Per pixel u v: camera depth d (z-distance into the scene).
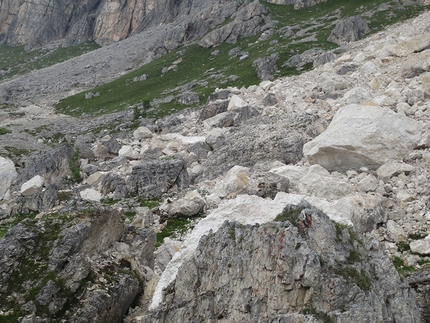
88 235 19.44
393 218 25.50
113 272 19.19
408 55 53.22
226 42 122.25
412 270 21.06
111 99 104.44
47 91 124.00
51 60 188.75
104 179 41.28
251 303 15.20
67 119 89.56
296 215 16.27
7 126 79.81
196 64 115.88
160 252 24.31
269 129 43.16
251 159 39.09
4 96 112.94
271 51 98.75
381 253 15.84
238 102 53.84
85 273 18.06
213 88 87.69
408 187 27.75
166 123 61.66
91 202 20.98
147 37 170.12
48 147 67.75
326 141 32.44
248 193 30.88
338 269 14.69
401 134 31.62
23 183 44.22
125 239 22.17
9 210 39.44
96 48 198.88
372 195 26.53
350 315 13.59
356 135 31.56
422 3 107.12
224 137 46.16
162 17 192.88
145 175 39.34
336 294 14.05
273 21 122.62
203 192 35.81
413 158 30.47
